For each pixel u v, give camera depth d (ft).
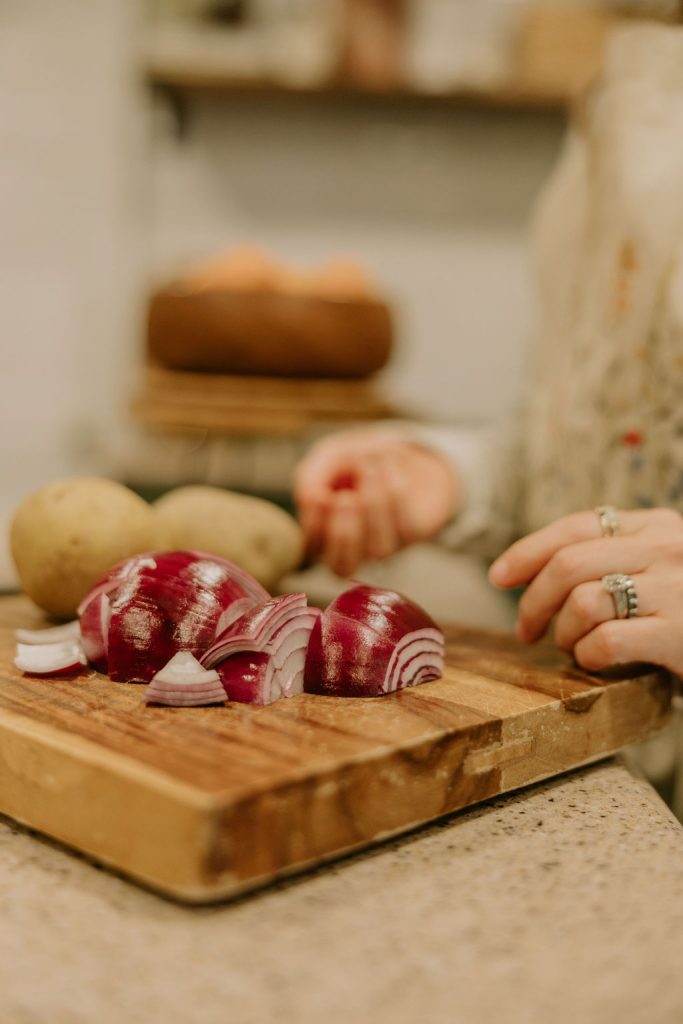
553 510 2.98
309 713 2.00
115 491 2.41
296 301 3.72
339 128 6.02
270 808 1.75
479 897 1.78
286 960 1.66
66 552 2.35
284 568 2.63
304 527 2.89
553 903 1.77
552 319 3.15
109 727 1.92
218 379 3.86
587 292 2.90
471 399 6.36
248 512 2.61
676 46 2.78
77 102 5.98
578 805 2.02
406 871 1.83
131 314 6.21
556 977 1.64
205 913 1.73
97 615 2.15
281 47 5.50
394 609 2.13
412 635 2.12
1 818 1.95
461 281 6.24
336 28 5.22
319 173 6.09
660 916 1.75
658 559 2.19
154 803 1.74
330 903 1.76
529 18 5.16
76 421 6.30
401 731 1.93
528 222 6.15
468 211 6.15
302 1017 1.58
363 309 3.82
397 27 5.23
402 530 3.01
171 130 5.99
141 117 6.01
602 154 2.84
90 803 1.81
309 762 1.82
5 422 6.25
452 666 2.25
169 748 1.85
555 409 2.99
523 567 2.26
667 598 2.17
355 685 2.07
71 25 5.88
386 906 1.76
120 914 1.73
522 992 1.62
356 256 6.21
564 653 2.34
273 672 2.04
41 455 6.30
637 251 2.69
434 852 1.88
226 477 3.96
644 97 2.76
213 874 1.72
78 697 2.04
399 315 6.25
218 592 2.11
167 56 5.19
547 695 2.10
